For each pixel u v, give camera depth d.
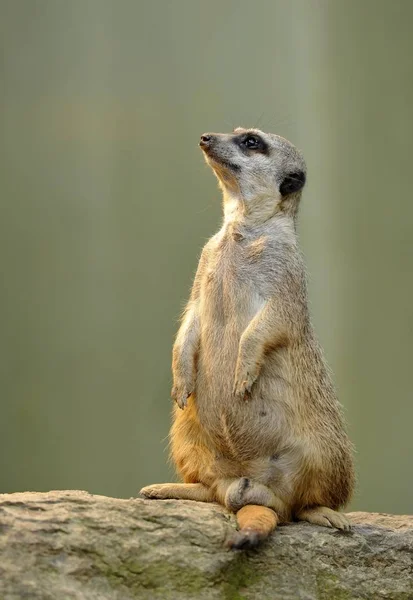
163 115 12.31
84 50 12.22
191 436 6.54
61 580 4.98
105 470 12.12
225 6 12.42
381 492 12.16
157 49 12.31
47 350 12.12
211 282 6.51
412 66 12.04
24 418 12.04
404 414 12.12
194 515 5.64
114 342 12.23
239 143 6.89
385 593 5.82
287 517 6.23
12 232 12.09
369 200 12.48
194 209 12.30
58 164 12.19
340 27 12.41
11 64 12.12
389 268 12.37
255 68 12.40
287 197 6.87
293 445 6.18
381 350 12.43
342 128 12.48
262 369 6.25
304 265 6.61
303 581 5.66
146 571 5.25
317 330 12.45
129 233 12.30
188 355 6.54
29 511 5.29
